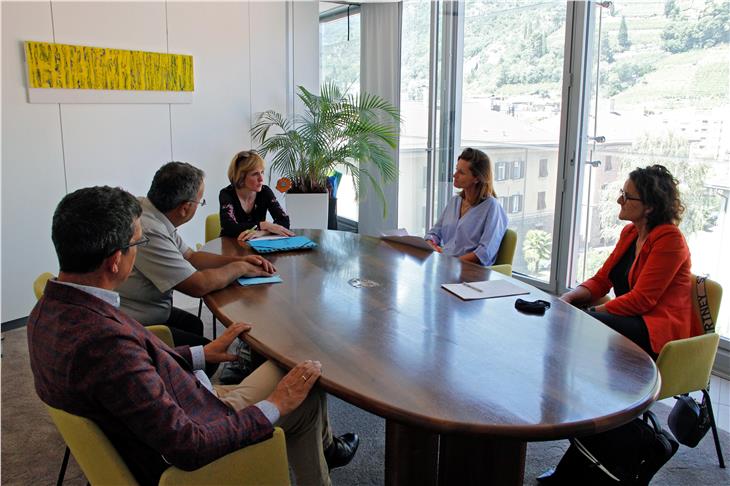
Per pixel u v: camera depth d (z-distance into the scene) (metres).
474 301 2.07
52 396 1.24
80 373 1.19
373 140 5.43
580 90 3.83
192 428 1.27
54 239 1.29
